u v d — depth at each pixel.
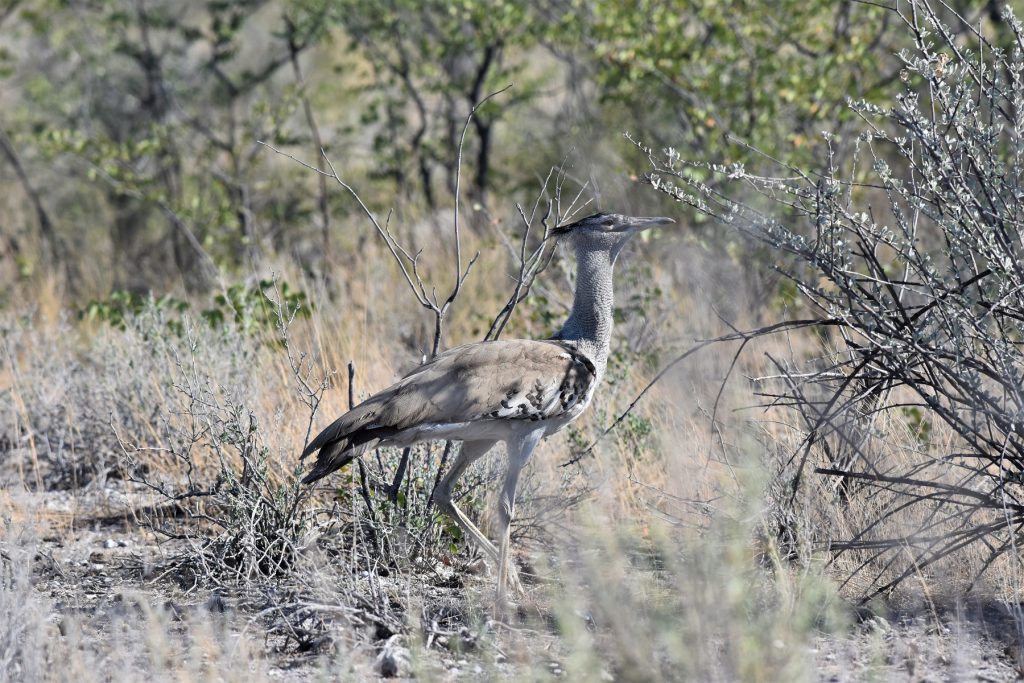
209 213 41.22
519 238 32.38
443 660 14.58
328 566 16.52
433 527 18.62
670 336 27.05
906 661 14.12
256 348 26.30
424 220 39.47
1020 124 16.12
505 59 46.09
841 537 17.02
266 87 49.25
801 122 33.94
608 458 19.59
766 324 27.39
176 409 21.36
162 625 15.06
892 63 35.84
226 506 18.36
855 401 16.27
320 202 43.75
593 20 38.81
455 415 16.41
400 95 48.16
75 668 13.31
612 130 39.22
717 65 34.66
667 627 13.38
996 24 34.25
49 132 40.66
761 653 12.56
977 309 16.81
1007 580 16.23
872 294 17.16
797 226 24.69
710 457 18.22
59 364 26.92
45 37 49.34
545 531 19.41
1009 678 13.73
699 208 16.91
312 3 42.19
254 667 13.94
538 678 13.37
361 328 28.78
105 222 46.09
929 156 16.16
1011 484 16.80
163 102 46.91
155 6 48.12
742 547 14.38
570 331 18.00
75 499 21.09
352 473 18.88
